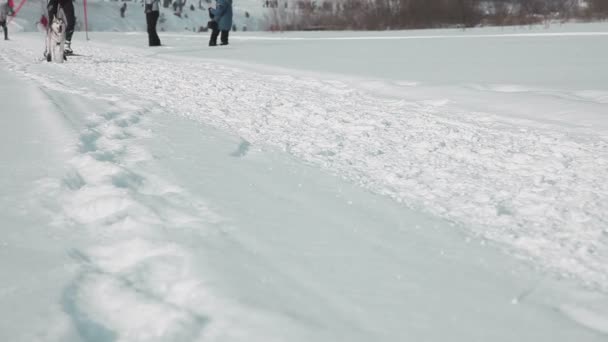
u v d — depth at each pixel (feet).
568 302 7.47
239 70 35.37
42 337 6.08
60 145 14.33
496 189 12.21
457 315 7.00
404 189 12.21
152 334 6.31
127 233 9.09
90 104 20.83
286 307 6.95
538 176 12.89
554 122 18.70
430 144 15.94
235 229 9.43
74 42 67.97
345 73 31.65
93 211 10.12
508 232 9.86
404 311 7.04
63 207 10.30
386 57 39.88
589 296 7.63
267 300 7.09
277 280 7.66
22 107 19.63
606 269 8.48
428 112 20.93
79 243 8.71
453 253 8.89
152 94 24.57
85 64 39.34
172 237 8.91
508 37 52.70
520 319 6.96
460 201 11.44
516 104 21.36
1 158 13.28
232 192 11.41
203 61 42.01
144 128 17.08
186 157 13.87
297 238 9.20
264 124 18.52
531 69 30.96
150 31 60.75
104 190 10.88
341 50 46.29
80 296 7.06
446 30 68.64
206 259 8.11
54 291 7.04
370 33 68.18
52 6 40.65
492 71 30.73
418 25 77.66
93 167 12.46
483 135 17.12
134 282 7.50
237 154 14.56
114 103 21.59
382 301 7.25
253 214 10.21
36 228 9.25
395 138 16.84
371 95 25.02
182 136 16.11
